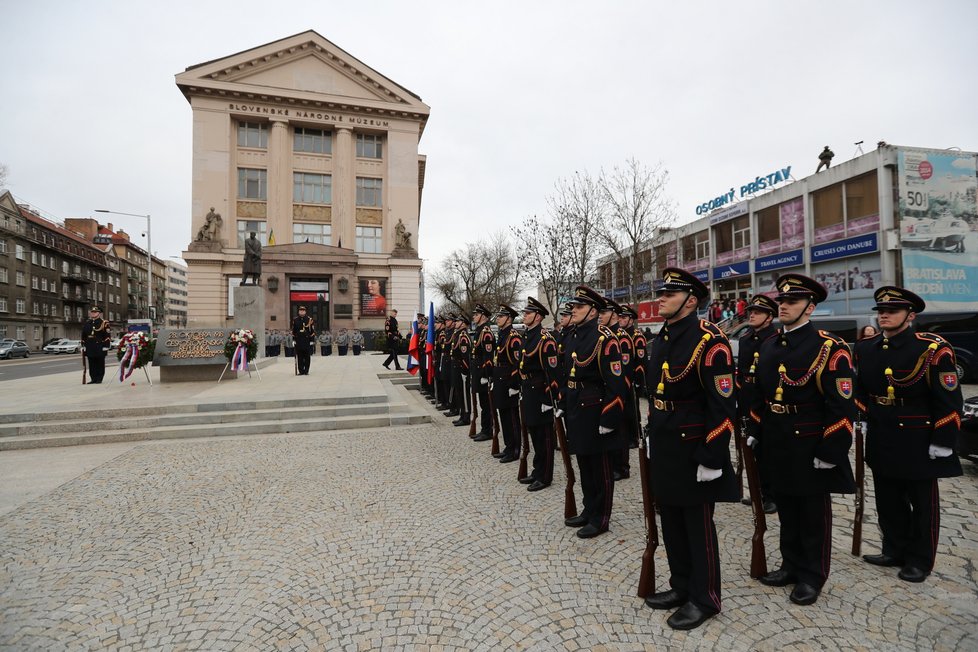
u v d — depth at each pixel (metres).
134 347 11.66
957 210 18.50
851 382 3.18
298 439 7.93
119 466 6.42
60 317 56.22
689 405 3.11
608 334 4.13
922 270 18.16
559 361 4.68
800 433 3.26
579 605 3.18
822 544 3.24
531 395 5.50
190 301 32.28
